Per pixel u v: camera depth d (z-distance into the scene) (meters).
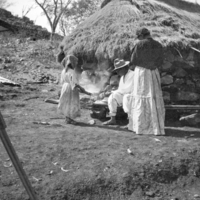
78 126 6.20
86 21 8.79
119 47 6.78
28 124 6.05
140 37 5.91
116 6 8.02
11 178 3.96
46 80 11.11
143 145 5.19
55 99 8.47
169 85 6.91
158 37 6.81
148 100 5.79
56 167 4.31
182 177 4.59
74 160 4.54
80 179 4.07
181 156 4.89
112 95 6.34
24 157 4.48
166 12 8.05
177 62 6.88
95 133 5.68
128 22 7.39
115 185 4.11
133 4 7.93
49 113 7.15
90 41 7.46
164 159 4.75
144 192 4.17
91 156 4.68
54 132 5.61
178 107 6.26
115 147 5.05
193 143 5.41
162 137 5.66
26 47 15.77
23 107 7.48
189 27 7.69
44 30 22.14
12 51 14.66
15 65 12.50
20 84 9.87
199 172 4.73
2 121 2.24
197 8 9.99
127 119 6.85
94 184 4.04
